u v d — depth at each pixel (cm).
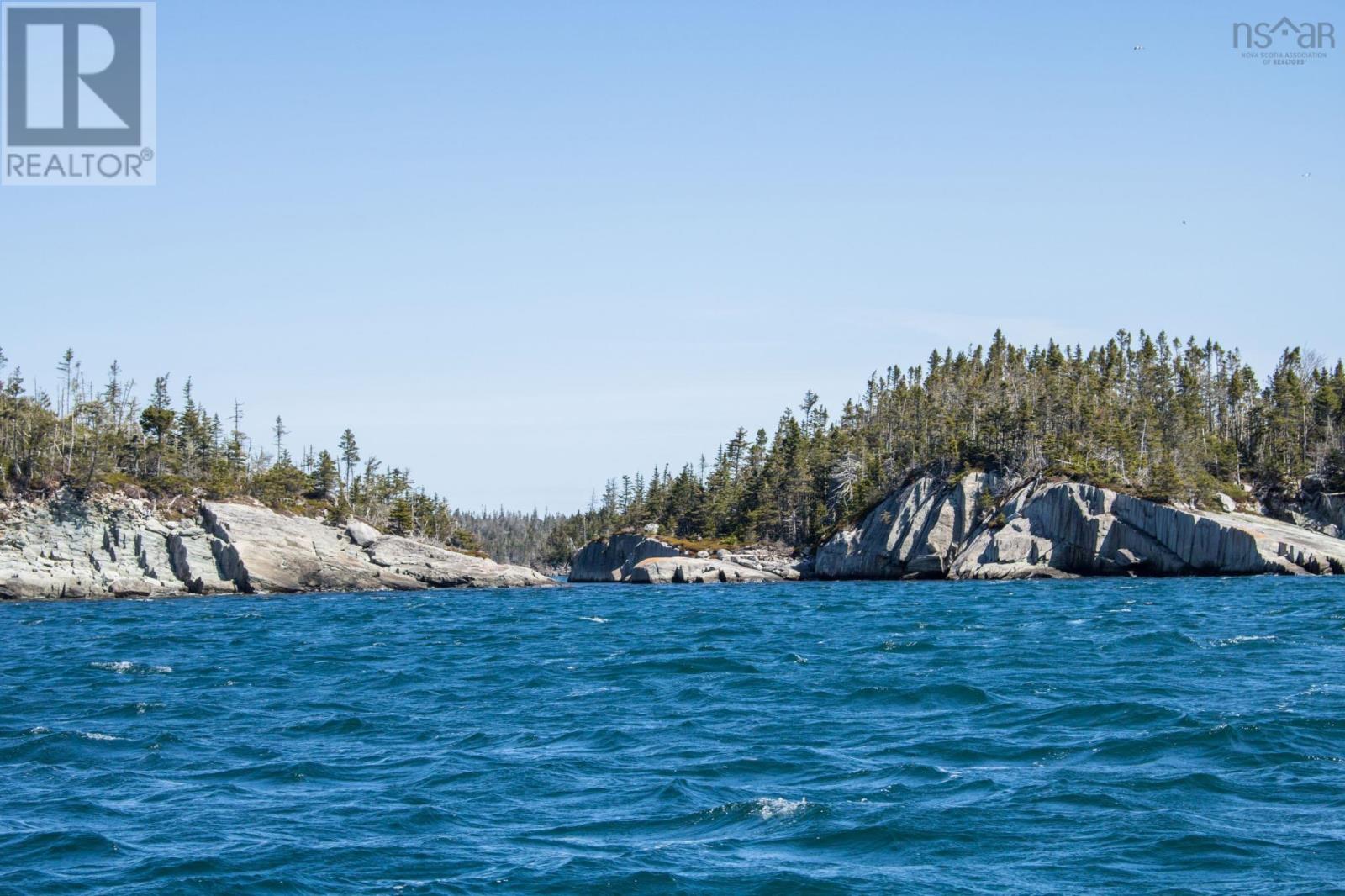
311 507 16375
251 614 9788
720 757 3077
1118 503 14462
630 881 2066
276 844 2306
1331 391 19650
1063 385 19288
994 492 15950
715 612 9488
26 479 13362
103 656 6234
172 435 16650
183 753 3269
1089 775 2759
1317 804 2456
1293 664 4634
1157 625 6606
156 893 2009
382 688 4644
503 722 3728
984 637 6234
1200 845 2191
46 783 2906
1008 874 2064
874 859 2172
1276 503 16638
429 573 15300
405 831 2405
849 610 9175
